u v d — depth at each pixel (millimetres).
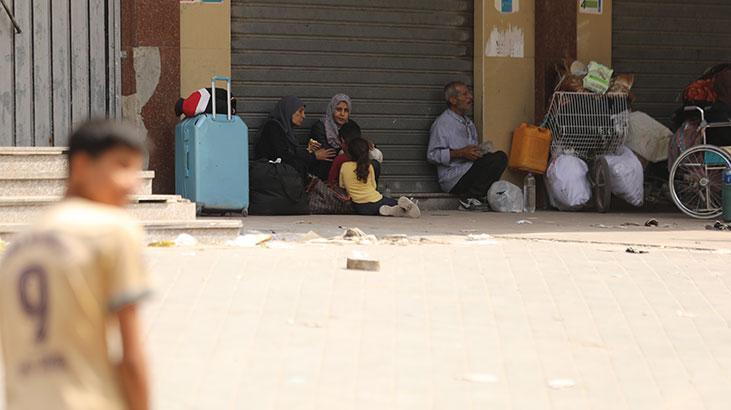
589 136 19031
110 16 16797
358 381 6520
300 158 17500
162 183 17234
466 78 19297
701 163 16859
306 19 18422
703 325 8055
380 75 18875
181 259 10180
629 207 19531
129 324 3451
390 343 7352
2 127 16062
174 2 17234
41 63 16297
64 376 3383
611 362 7090
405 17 18953
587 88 19016
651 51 20234
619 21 20000
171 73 17266
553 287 9234
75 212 3498
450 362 6969
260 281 9133
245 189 16219
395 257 10633
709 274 10000
